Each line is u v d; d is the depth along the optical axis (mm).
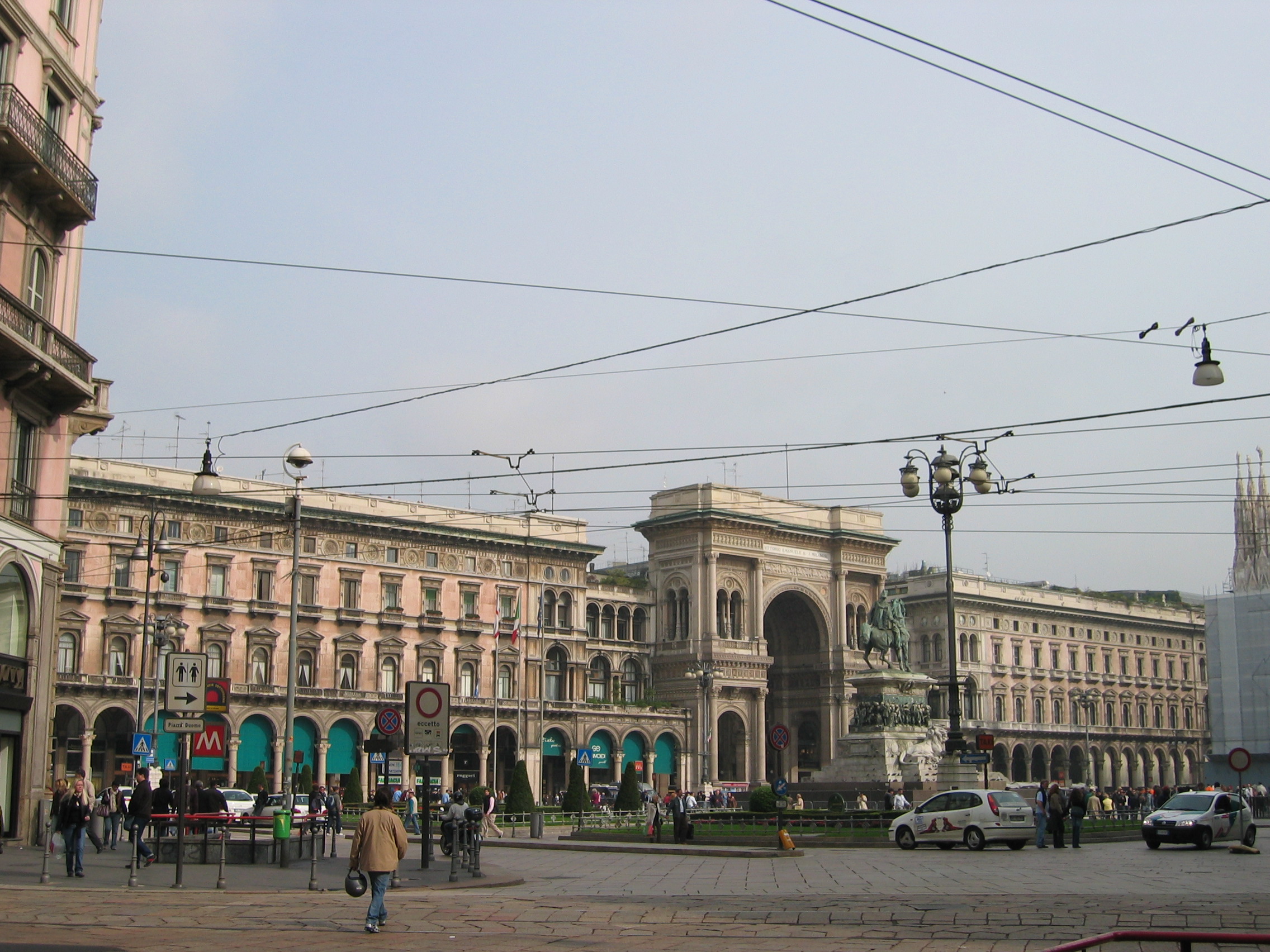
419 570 99875
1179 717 158750
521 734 100750
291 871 32031
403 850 20219
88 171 39219
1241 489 129875
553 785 106812
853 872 34344
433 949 17844
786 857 41250
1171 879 30797
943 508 46062
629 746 111312
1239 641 124500
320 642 93188
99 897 24984
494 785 99438
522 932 20125
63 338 38062
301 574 93375
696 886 30094
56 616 40719
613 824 69938
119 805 39812
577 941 18938
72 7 40188
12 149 34812
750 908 24125
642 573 146375
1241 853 41000
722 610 119062
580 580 110875
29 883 27453
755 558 120625
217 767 86875
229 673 88188
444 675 99688
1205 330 28578
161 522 86750
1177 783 156125
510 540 105188
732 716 119625
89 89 40906
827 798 67250
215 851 34000
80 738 80000
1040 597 147375
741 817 57188
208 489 39938
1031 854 41531
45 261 38875
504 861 40844
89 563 82938
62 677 79188
